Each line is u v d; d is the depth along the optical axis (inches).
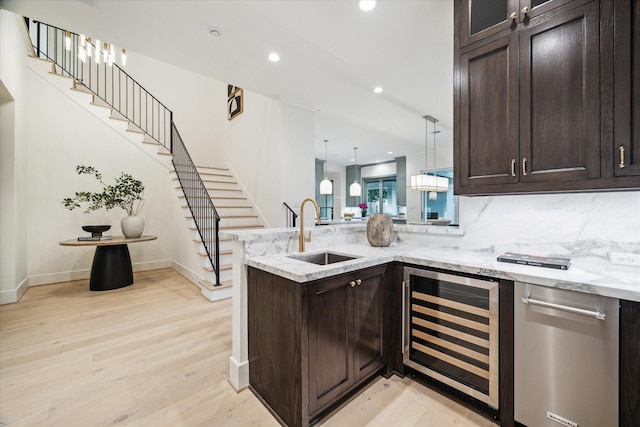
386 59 119.0
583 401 48.4
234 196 227.0
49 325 110.0
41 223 166.1
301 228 82.4
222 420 61.7
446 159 301.3
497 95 66.5
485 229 80.8
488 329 60.6
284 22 94.2
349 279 65.4
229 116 249.6
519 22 63.0
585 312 47.0
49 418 61.4
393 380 75.9
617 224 61.7
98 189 186.5
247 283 73.4
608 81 52.4
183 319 117.0
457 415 62.9
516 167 63.6
